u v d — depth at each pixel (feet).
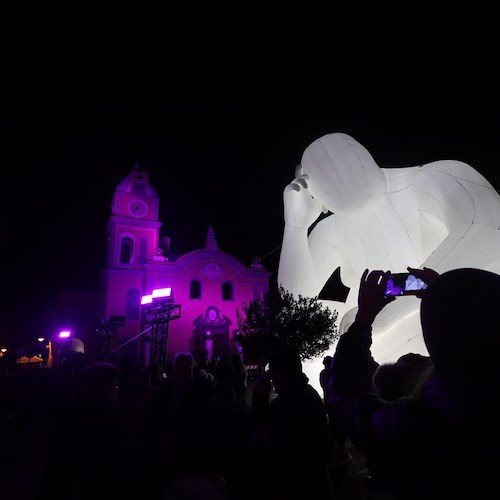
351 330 5.08
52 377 12.66
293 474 8.80
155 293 94.94
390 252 36.09
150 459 9.26
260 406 14.44
